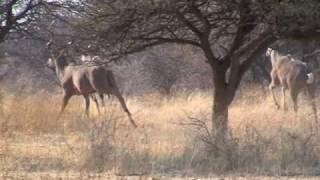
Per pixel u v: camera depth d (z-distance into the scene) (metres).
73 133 42.66
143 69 82.88
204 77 79.50
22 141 39.06
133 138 33.81
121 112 50.69
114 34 32.47
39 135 41.72
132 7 29.50
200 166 29.55
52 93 70.19
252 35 35.00
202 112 46.81
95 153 29.86
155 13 30.62
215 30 35.78
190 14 32.66
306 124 40.28
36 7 43.19
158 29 32.81
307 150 30.70
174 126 44.09
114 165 29.55
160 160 30.42
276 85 55.66
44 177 27.25
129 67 84.50
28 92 59.59
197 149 30.78
